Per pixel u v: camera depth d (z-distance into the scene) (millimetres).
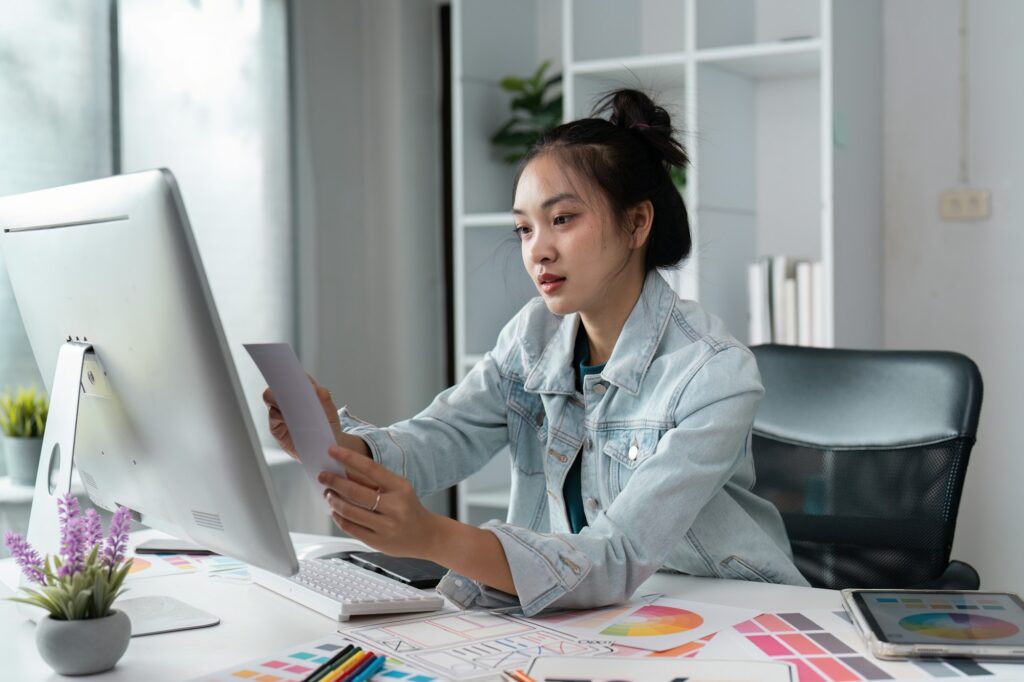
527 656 1010
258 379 3166
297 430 1037
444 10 3748
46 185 2615
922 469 1646
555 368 1404
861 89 2842
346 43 3586
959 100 2934
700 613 1157
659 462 1220
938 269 2979
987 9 2895
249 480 982
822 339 2668
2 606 1229
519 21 3443
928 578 1618
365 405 3684
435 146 3770
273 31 3246
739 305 3008
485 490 3256
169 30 2934
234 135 3123
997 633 1021
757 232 3105
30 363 2607
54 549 1150
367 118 3678
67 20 2658
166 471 1081
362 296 3670
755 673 944
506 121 3383
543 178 1254
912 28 2977
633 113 1345
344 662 964
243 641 1074
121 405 1102
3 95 2520
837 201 2670
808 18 3020
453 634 1085
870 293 2936
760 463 1771
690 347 1297
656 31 3289
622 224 1273
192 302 939
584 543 1167
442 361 3809
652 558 1187
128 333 1034
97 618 981
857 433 1715
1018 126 2875
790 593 1259
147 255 961
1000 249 2908
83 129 2697
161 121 2914
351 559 1406
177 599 1218
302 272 3330
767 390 1815
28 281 1210
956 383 1664
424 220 3721
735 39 3004
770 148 3078
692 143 2746
